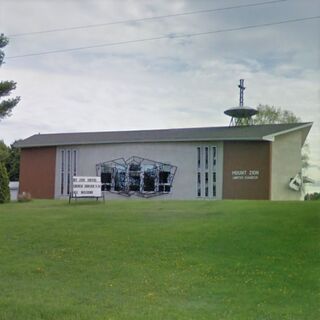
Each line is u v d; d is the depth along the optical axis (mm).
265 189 27375
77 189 18891
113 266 7898
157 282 7016
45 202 20109
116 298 6297
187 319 5496
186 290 6637
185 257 8383
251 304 6051
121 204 17328
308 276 7191
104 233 10523
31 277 7344
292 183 28734
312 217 11727
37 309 5824
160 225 11430
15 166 43000
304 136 30734
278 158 28188
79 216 13281
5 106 25391
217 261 8109
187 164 29312
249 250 8758
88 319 5508
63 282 7070
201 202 17391
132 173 30812
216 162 28594
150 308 5891
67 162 33062
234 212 13391
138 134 32125
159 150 30188
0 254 8781
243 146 28016
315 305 6008
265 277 7176
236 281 7020
